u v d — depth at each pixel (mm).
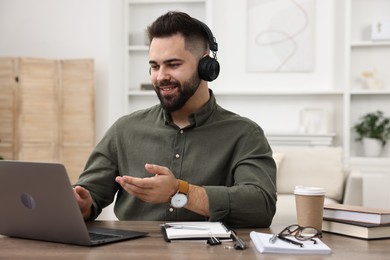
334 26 4953
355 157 4711
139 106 5230
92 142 4547
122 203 1749
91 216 1580
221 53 5121
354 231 1312
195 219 1625
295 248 1116
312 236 1261
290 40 5016
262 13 5055
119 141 1774
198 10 5145
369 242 1253
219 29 5117
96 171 1744
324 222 1396
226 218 1456
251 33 5070
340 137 4973
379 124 4875
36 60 4480
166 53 1544
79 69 4551
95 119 4641
